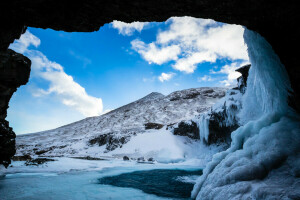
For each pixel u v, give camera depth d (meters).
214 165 5.26
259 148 3.96
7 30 3.68
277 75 4.49
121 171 11.12
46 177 7.76
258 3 3.02
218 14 3.43
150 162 17.89
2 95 6.72
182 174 10.47
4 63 6.36
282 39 3.68
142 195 5.68
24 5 3.06
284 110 4.50
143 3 3.11
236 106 14.48
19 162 10.99
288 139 3.61
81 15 3.38
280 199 2.47
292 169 3.05
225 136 16.77
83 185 6.76
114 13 3.37
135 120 47.88
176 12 3.37
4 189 5.43
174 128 26.06
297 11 3.04
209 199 3.81
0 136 6.48
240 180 3.52
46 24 3.63
